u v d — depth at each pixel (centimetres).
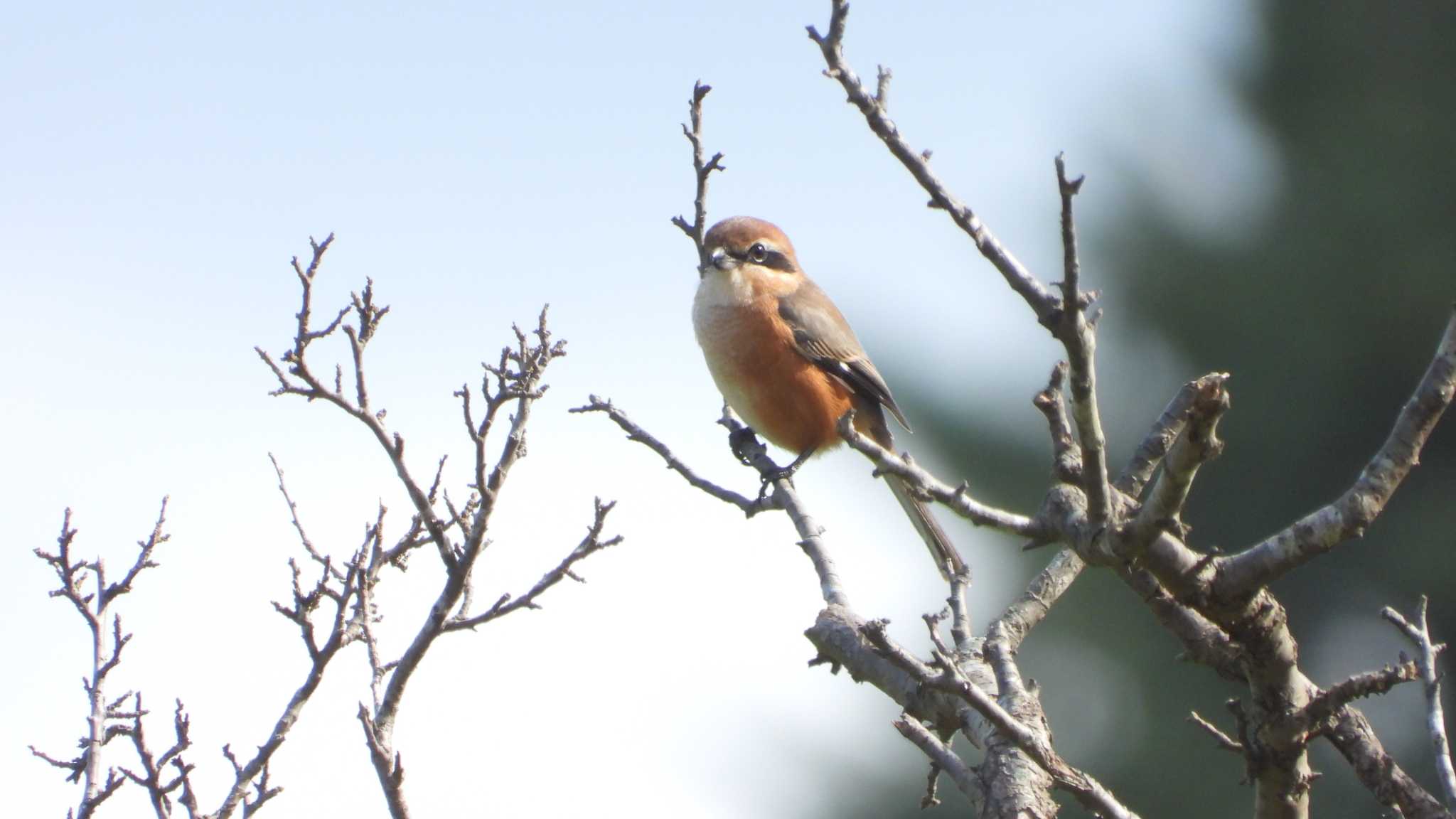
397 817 551
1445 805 480
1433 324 1766
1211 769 1647
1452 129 1822
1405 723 1670
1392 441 420
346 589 610
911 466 417
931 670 470
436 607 595
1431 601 1692
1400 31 1862
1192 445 390
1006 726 447
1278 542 428
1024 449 1680
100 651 600
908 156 407
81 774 592
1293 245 1828
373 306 621
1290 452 1822
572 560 605
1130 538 412
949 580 664
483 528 597
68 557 609
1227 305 1791
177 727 587
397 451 605
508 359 615
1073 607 1692
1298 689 462
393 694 586
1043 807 507
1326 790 1590
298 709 597
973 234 399
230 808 575
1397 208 1809
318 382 609
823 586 725
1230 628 445
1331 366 1791
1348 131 1859
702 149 944
